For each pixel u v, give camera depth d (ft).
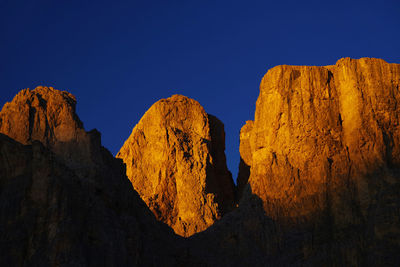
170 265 196.34
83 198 174.60
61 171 173.47
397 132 216.74
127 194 198.39
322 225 207.31
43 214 163.32
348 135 219.61
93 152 195.93
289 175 219.61
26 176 167.63
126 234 181.47
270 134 228.43
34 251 158.71
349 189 209.56
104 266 167.53
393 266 189.88
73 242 162.30
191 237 220.64
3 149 169.48
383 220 197.36
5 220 160.76
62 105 204.74
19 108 200.75
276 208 215.72
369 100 221.05
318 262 199.72
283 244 207.82
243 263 208.23
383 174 206.39
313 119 224.53
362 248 197.36
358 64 228.02
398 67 227.61
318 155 219.41
